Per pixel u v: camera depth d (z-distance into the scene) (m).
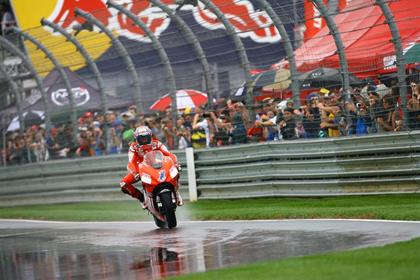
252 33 53.03
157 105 54.22
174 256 26.03
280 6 44.69
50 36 62.28
